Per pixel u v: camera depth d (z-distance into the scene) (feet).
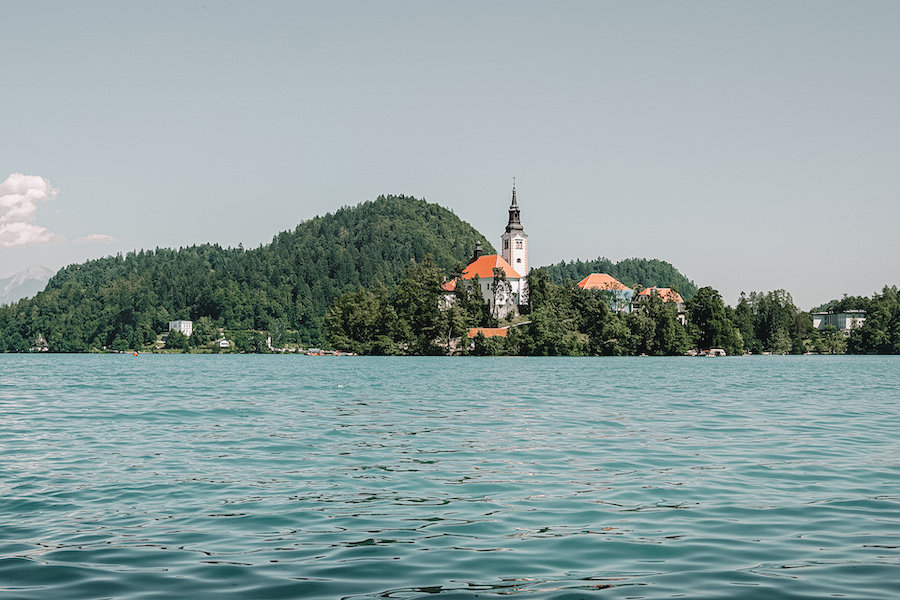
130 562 46.39
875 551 48.78
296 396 191.01
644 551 49.03
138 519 57.98
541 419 132.46
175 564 45.98
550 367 434.71
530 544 50.78
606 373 351.05
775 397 188.34
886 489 69.21
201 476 76.13
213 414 140.46
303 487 70.64
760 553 48.42
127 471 78.84
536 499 65.41
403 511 60.85
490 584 42.19
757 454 90.84
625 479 74.54
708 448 96.12
